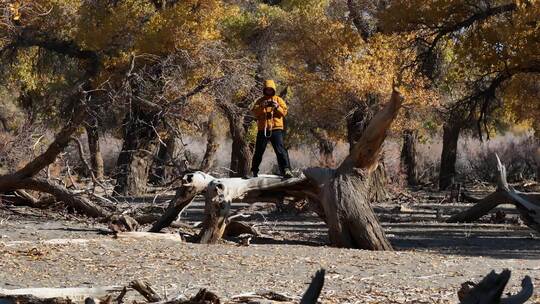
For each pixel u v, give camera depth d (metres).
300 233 21.30
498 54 36.00
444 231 23.41
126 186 38.09
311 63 45.75
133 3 41.38
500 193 24.44
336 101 43.12
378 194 35.53
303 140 58.59
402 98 17.06
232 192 17.83
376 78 41.84
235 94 40.69
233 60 39.28
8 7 28.00
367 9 45.12
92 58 42.78
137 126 37.19
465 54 36.75
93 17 42.16
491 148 58.03
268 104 18.31
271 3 53.16
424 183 51.94
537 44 34.28
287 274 13.14
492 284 6.64
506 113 49.94
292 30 44.69
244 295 9.93
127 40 41.16
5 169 27.77
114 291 10.13
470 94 41.50
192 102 35.81
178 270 13.35
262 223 23.22
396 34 38.81
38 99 50.44
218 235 17.53
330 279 12.61
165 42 38.88
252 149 49.41
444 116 46.00
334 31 44.25
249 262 14.30
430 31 38.75
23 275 12.55
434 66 43.12
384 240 17.33
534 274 13.53
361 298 10.69
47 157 21.83
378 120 17.33
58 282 12.05
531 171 54.69
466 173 56.41
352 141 44.50
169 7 41.84
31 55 48.56
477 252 17.91
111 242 16.05
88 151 40.16
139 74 34.47
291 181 18.27
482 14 35.75
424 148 68.88
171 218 18.86
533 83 37.72
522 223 25.97
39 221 20.70
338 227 17.42
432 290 11.61
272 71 48.53
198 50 38.97
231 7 42.31
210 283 12.14
